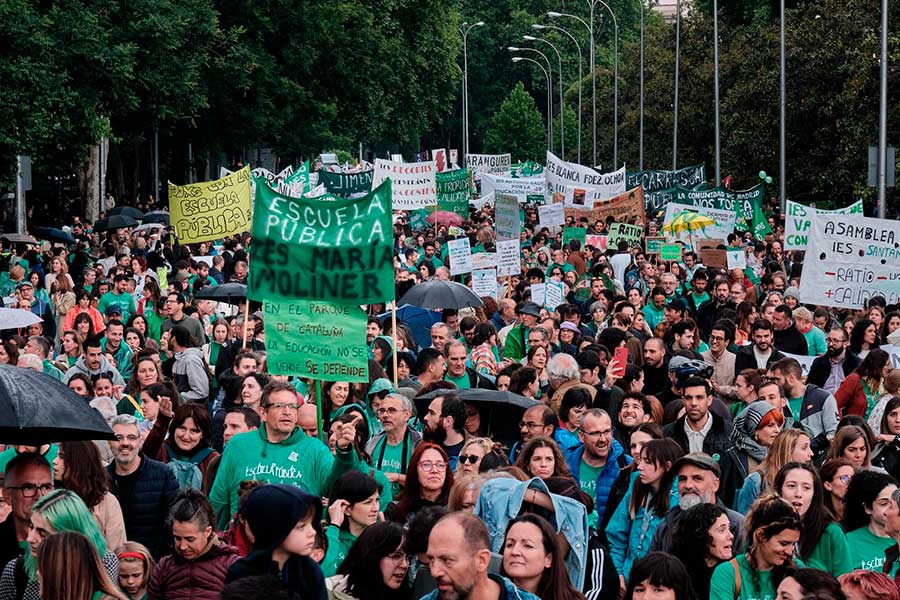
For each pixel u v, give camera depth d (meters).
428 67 78.94
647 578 7.14
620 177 41.09
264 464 9.47
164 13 41.09
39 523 7.25
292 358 11.22
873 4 50.88
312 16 59.56
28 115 31.42
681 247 29.06
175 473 10.04
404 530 7.61
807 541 8.47
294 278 11.25
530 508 7.36
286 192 35.56
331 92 64.06
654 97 72.00
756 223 38.00
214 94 54.31
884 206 30.09
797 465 8.55
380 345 15.12
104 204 55.78
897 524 8.59
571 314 18.06
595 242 32.81
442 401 10.62
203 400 15.38
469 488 8.09
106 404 10.93
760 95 53.66
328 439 11.48
